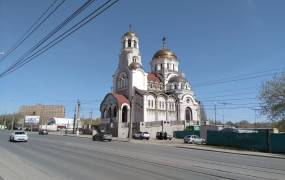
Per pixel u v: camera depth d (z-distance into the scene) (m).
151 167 15.85
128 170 14.70
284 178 13.50
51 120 134.50
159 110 77.12
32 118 136.88
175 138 67.31
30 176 13.03
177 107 80.88
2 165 16.44
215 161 20.53
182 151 30.45
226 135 44.66
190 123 73.88
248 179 12.95
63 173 13.80
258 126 85.88
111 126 72.81
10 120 156.50
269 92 43.66
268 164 20.33
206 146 43.88
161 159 20.03
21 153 23.56
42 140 44.44
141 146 36.12
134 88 77.62
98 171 14.38
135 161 18.53
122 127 70.19
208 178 12.87
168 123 70.69
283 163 21.77
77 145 33.88
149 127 67.94
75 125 89.62
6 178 12.58
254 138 39.72
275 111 42.91
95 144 36.97
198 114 84.00
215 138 46.59
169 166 16.42
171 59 88.69
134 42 83.81
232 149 39.59
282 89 42.66
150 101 75.81
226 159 22.88
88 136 71.62
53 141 42.12
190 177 12.95
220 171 15.19
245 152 34.50
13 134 39.91
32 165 16.53
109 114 77.44
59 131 114.31
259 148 38.72
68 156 21.44
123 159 19.59
